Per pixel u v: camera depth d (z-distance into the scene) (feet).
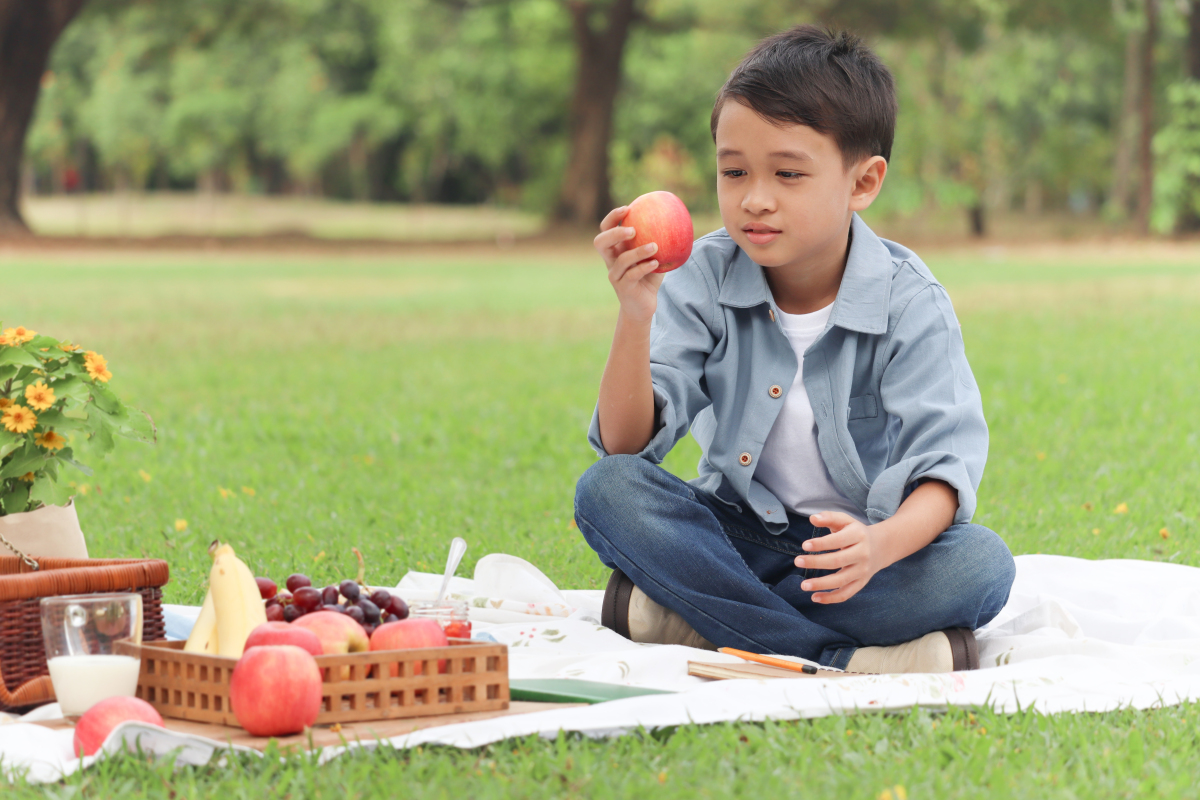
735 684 9.57
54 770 8.17
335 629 9.13
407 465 22.97
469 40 142.31
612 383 11.07
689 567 11.30
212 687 8.87
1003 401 28.84
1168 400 28.43
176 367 35.65
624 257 10.28
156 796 7.82
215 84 172.76
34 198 210.18
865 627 11.24
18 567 10.61
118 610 9.14
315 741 8.46
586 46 115.44
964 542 11.00
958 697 9.71
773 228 10.57
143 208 183.21
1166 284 61.98
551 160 168.86
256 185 225.56
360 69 183.62
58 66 170.19
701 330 11.99
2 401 10.98
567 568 15.64
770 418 11.60
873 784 7.95
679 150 157.28
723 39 135.85
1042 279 66.90
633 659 10.66
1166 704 9.77
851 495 11.48
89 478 21.11
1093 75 144.46
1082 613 12.80
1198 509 18.38
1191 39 102.78
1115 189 145.38
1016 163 142.82
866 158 10.84
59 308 51.52
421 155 189.16
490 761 8.32
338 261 89.56
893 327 11.39
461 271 80.18
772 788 7.89
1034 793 7.82
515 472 22.58
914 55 117.29
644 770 8.25
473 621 12.95
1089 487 20.17
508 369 35.94
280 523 17.92
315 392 31.37
